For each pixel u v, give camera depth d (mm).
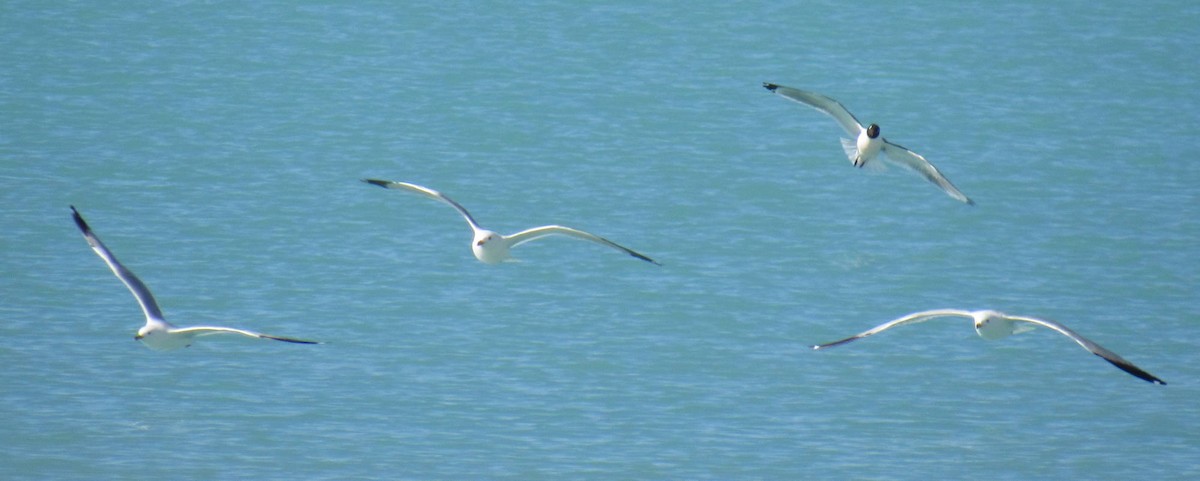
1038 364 30703
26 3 55375
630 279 34906
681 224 38688
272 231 37625
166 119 45688
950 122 46469
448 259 36031
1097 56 51969
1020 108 47594
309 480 25062
